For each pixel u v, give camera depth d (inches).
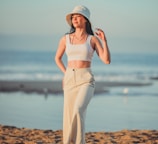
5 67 2460.6
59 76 1800.0
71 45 261.3
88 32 263.7
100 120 600.4
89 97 256.2
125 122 586.9
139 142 327.0
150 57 3737.7
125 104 823.1
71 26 266.2
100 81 1540.4
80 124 252.5
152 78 1747.0
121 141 328.8
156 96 996.6
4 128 371.2
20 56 3567.9
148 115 665.6
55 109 717.3
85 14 258.2
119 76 1850.4
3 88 1191.6
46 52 4298.7
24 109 716.0
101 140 331.3
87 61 260.8
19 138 330.3
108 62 258.5
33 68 2363.4
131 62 3095.5
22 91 1114.1
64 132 264.8
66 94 262.5
